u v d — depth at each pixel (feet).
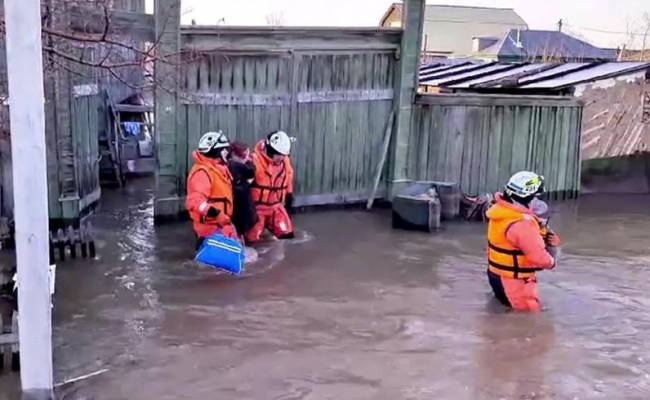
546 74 37.78
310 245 24.03
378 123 29.91
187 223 26.40
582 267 21.97
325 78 28.40
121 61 23.08
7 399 12.50
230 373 13.96
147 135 36.86
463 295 19.01
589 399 13.17
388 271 21.16
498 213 17.65
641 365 14.75
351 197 29.96
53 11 19.35
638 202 32.53
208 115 26.48
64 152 24.18
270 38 26.86
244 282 19.79
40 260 11.93
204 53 25.86
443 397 13.15
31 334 12.03
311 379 13.78
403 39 29.14
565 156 32.63
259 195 23.85
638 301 18.83
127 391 13.08
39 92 11.63
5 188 22.47
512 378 14.01
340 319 17.07
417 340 15.85
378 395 13.16
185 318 16.89
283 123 27.91
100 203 29.48
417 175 30.60
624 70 33.24
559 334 16.37
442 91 43.34
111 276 19.95
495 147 31.19
